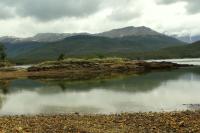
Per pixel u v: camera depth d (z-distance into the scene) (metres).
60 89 76.88
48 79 111.81
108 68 158.38
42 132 26.58
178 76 109.38
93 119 34.69
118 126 29.66
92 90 72.44
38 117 37.59
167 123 30.31
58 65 156.12
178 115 35.03
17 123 31.56
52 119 35.06
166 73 128.00
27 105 52.53
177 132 26.55
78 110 46.09
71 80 103.00
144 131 27.17
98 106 49.25
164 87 74.88
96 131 26.88
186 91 66.12
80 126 29.48
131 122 31.78
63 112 44.75
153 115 35.88
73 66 156.62
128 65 163.50
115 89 72.81
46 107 49.88
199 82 86.19
